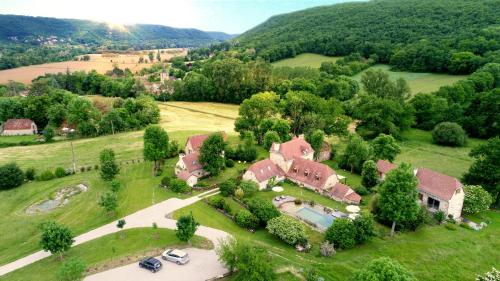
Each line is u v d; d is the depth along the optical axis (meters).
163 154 89.00
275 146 90.62
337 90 159.62
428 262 56.06
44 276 51.53
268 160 86.44
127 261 54.56
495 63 146.25
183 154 101.69
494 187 75.75
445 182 71.44
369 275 41.19
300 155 92.25
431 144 118.38
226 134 119.00
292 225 60.03
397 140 122.00
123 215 69.31
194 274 51.56
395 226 65.75
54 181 89.75
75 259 48.50
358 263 54.62
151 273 51.78
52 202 79.44
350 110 145.38
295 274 51.28
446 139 115.06
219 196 76.88
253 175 81.19
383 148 94.62
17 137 131.50
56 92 161.50
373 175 82.38
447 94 136.25
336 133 117.25
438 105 129.88
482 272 54.81
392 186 61.84
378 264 42.41
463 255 58.16
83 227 65.88
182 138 120.81
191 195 77.75
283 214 69.31
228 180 79.25
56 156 108.38
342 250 58.69
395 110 120.94
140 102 148.88
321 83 165.50
